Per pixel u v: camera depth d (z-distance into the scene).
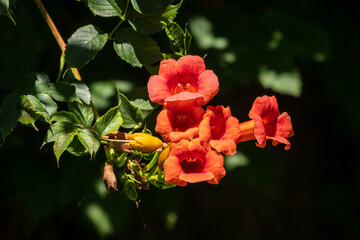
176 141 1.80
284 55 4.18
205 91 1.88
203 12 4.41
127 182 1.97
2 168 4.00
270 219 5.94
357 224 5.96
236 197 5.86
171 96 1.81
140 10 2.02
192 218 5.69
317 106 6.11
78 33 2.00
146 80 3.82
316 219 6.11
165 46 3.51
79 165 3.90
